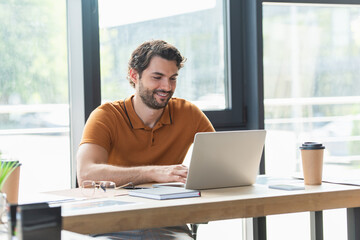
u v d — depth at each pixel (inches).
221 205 72.9
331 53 149.7
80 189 88.2
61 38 126.5
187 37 140.1
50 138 126.7
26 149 125.0
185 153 115.3
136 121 110.1
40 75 125.3
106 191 84.9
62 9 126.3
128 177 93.3
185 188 84.1
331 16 149.2
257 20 137.6
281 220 147.9
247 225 141.7
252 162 88.9
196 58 141.0
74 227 63.8
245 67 142.8
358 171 151.3
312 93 148.5
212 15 142.3
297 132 147.9
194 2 140.5
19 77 123.8
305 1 143.4
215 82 142.9
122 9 131.8
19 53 123.6
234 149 85.7
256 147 88.5
